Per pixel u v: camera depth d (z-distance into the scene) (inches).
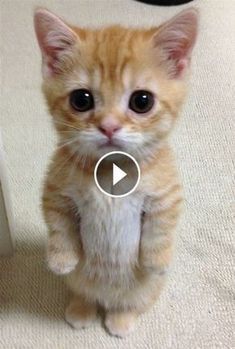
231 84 17.5
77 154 9.7
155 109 9.2
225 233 13.7
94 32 9.6
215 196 14.5
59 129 9.7
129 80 9.0
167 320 12.3
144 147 9.5
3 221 12.4
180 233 13.7
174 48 9.4
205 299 12.6
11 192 14.4
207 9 20.2
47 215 10.6
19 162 15.1
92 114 9.1
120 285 11.5
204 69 17.9
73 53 9.3
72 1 20.3
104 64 9.0
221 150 15.6
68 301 12.7
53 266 11.0
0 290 12.8
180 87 9.5
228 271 13.0
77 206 10.3
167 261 10.9
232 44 18.8
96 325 12.3
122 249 10.7
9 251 13.3
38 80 17.3
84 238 10.8
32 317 12.3
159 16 19.8
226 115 16.6
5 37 18.8
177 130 16.1
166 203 10.1
